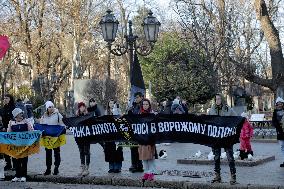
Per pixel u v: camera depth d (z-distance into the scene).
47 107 13.98
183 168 15.24
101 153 21.08
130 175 13.63
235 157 16.56
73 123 13.61
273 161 17.05
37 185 13.07
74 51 48.19
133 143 13.73
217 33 30.92
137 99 14.13
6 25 48.66
